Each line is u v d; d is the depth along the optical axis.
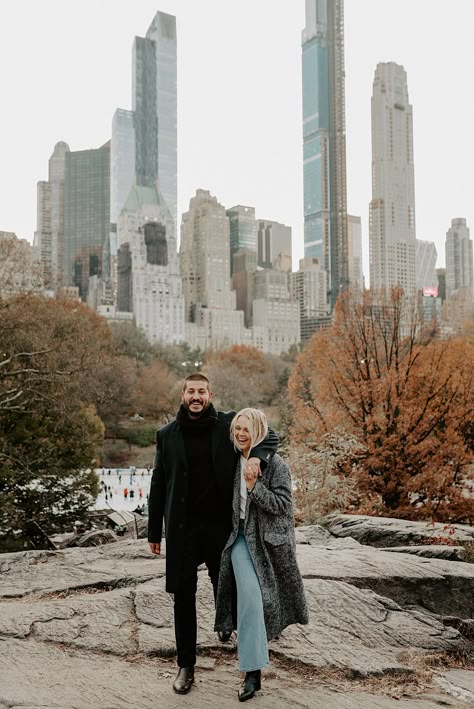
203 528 4.05
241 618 3.73
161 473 4.16
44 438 23.31
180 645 3.96
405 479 18.38
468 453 18.39
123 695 3.84
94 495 28.78
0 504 20.58
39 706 3.66
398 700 3.90
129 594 5.56
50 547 22.34
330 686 4.06
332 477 16.00
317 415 20.61
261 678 4.14
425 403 18.73
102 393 28.91
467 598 6.21
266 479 3.96
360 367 20.14
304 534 8.82
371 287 22.08
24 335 23.34
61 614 5.15
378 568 6.29
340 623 4.96
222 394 85.00
